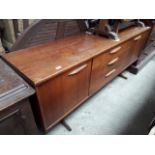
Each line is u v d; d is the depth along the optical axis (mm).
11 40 1134
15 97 637
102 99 1596
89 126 1311
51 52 1021
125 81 1888
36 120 999
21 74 806
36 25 1062
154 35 1968
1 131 658
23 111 697
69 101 1079
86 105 1511
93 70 1125
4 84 692
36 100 810
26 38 1054
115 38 1249
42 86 778
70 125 1309
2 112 604
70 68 873
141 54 1927
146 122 1369
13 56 961
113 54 1261
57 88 889
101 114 1426
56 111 1010
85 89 1185
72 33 1347
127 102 1577
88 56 979
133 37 1415
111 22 1318
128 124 1344
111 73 1446
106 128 1300
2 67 822
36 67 848
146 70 2137
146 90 1756
